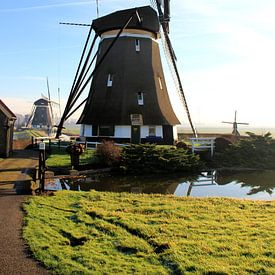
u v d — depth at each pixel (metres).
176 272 6.71
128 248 7.98
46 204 11.97
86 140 32.97
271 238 8.55
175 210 11.57
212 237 8.67
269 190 18.31
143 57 33.44
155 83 33.38
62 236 8.71
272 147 26.64
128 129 31.47
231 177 22.16
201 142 27.09
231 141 29.09
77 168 21.39
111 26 33.06
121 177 20.95
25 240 8.29
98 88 33.25
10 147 26.62
